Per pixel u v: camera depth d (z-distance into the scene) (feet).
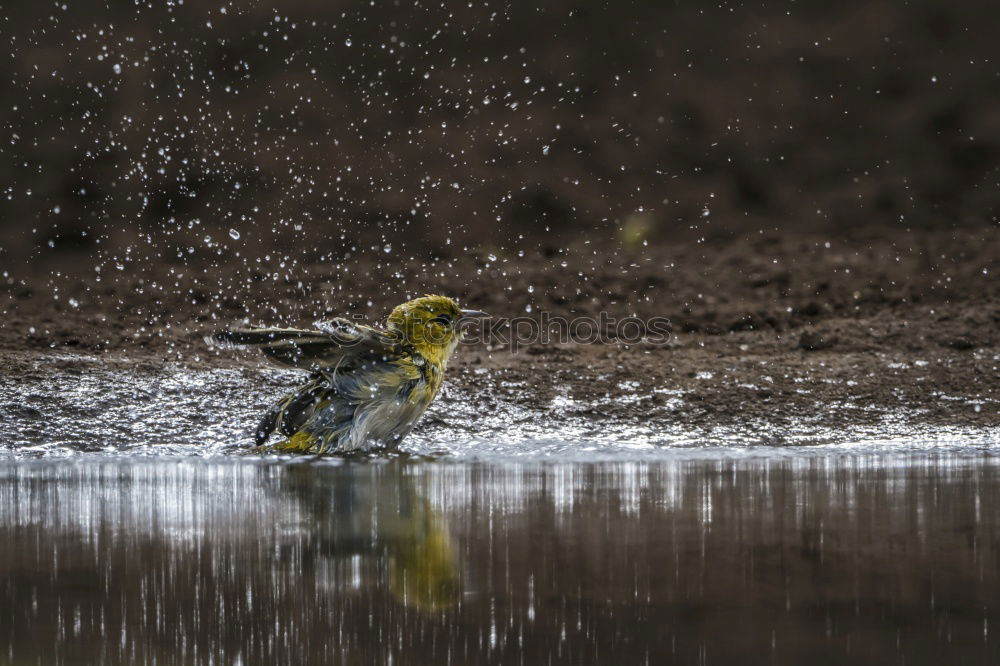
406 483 29.43
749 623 17.39
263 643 16.47
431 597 18.69
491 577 19.77
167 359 45.55
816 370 44.45
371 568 20.36
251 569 20.34
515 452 34.91
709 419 38.93
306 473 31.17
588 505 26.05
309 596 18.74
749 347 49.60
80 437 35.81
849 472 31.12
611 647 16.28
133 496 27.45
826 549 21.70
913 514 24.97
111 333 50.57
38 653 16.10
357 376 34.71
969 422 38.58
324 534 23.04
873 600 18.47
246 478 30.27
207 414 38.45
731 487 28.53
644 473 31.24
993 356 46.39
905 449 35.22
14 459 33.32
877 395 41.32
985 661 15.67
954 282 58.34
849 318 53.67
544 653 16.07
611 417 39.17
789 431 37.73
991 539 22.54
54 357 44.47
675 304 56.39
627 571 20.17
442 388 41.63
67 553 21.48
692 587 19.19
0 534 23.03
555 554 21.27
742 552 21.48
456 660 15.70
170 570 20.29
